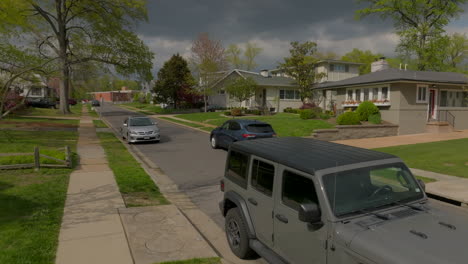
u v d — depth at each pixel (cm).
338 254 307
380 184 366
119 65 3631
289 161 385
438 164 1104
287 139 551
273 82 4106
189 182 969
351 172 354
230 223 511
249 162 465
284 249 384
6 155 999
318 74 3869
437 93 2328
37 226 568
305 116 2598
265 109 3662
